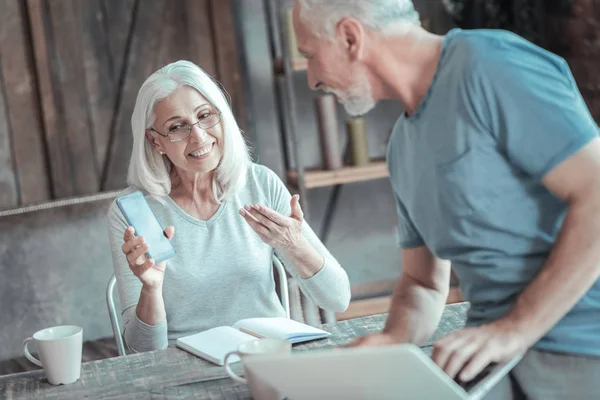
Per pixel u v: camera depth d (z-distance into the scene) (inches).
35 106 147.3
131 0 149.0
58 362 69.1
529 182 59.3
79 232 125.6
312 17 60.6
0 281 121.6
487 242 61.0
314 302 94.3
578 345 59.2
